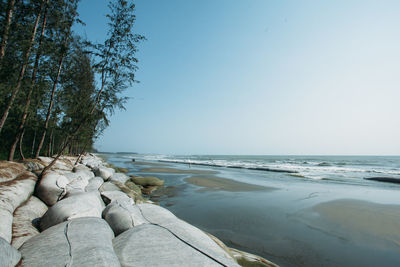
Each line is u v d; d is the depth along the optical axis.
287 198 9.57
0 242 1.85
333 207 7.98
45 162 7.74
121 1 6.88
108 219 3.38
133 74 7.55
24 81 6.96
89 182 7.18
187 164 36.94
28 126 8.05
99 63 7.21
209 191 11.22
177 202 8.88
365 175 20.16
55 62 8.46
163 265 2.10
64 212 3.11
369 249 4.73
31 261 1.94
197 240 3.05
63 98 9.51
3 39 5.74
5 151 9.13
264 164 38.47
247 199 9.38
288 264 4.11
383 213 7.21
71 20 8.26
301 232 5.65
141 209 3.98
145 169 23.80
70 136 7.02
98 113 7.16
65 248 2.13
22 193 3.91
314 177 18.14
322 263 4.16
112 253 2.20
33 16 7.12
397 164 40.22
